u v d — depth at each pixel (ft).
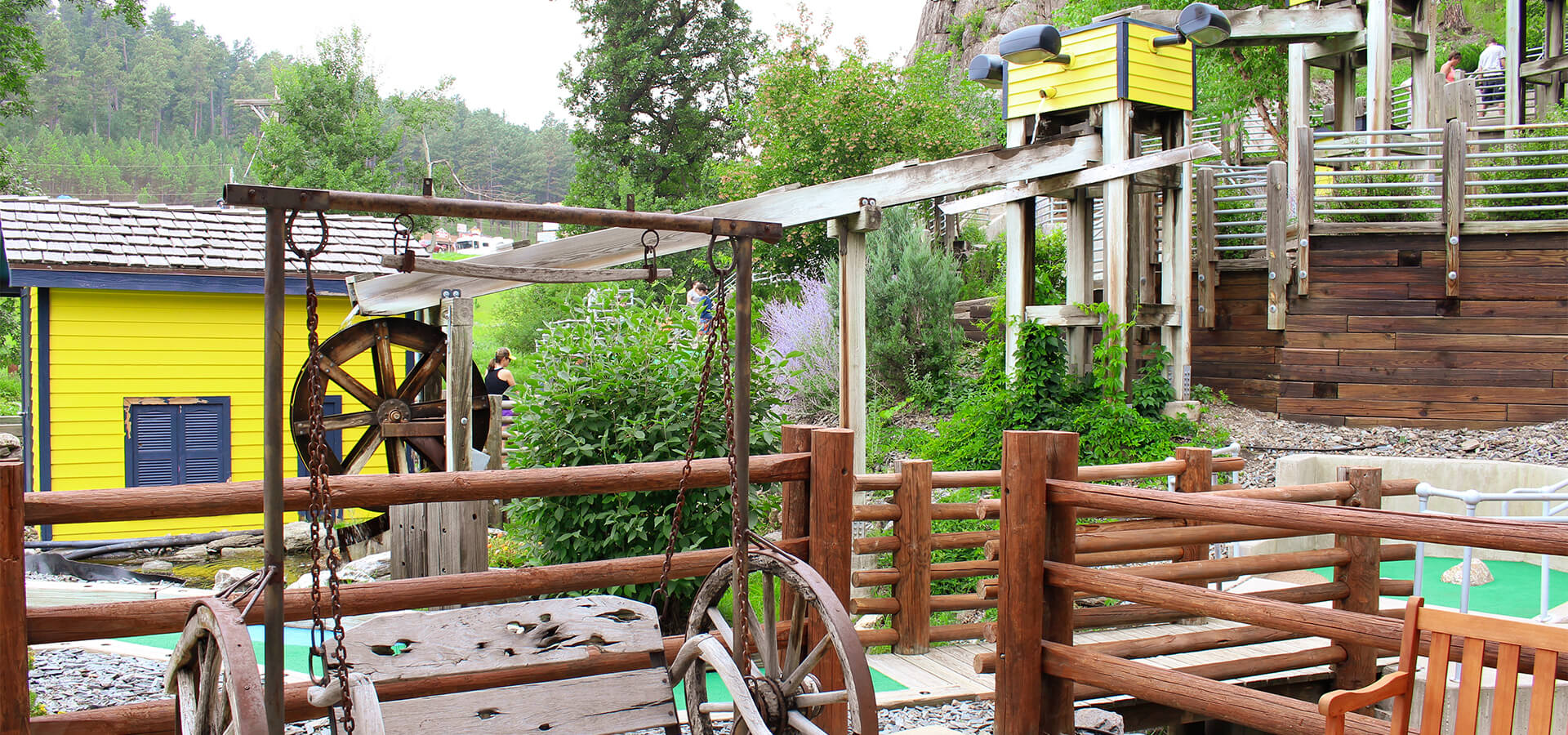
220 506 11.21
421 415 33.71
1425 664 17.54
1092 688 16.74
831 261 54.75
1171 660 18.19
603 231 26.68
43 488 38.68
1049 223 64.69
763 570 12.23
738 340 12.22
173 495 11.06
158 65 369.91
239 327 41.42
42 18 337.11
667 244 28.09
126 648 20.54
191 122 373.40
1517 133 42.88
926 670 18.53
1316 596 17.56
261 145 131.54
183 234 41.32
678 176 121.70
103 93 345.10
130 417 39.88
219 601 9.86
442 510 23.13
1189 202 38.22
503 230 295.89
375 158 136.56
